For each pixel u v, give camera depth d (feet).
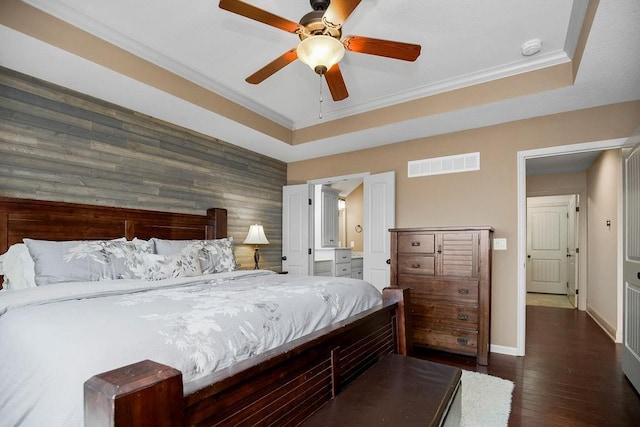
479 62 9.36
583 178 18.52
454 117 11.12
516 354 11.08
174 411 2.79
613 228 13.44
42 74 8.33
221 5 5.57
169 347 3.79
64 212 8.72
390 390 5.05
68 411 3.07
